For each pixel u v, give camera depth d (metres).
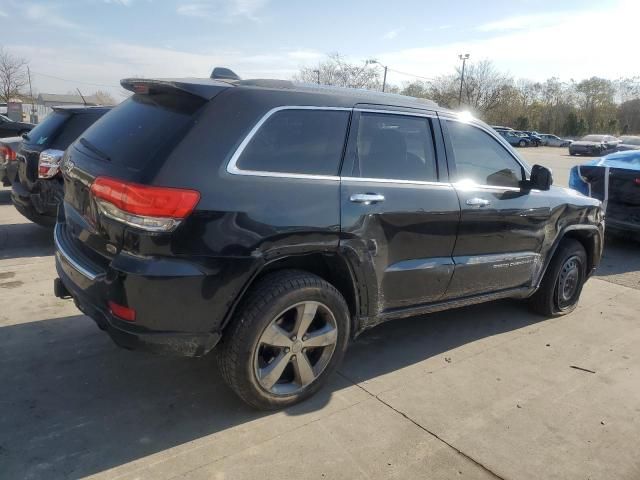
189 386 3.34
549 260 4.59
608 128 77.06
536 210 4.28
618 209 7.63
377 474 2.62
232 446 2.77
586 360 4.02
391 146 3.47
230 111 2.84
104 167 2.86
